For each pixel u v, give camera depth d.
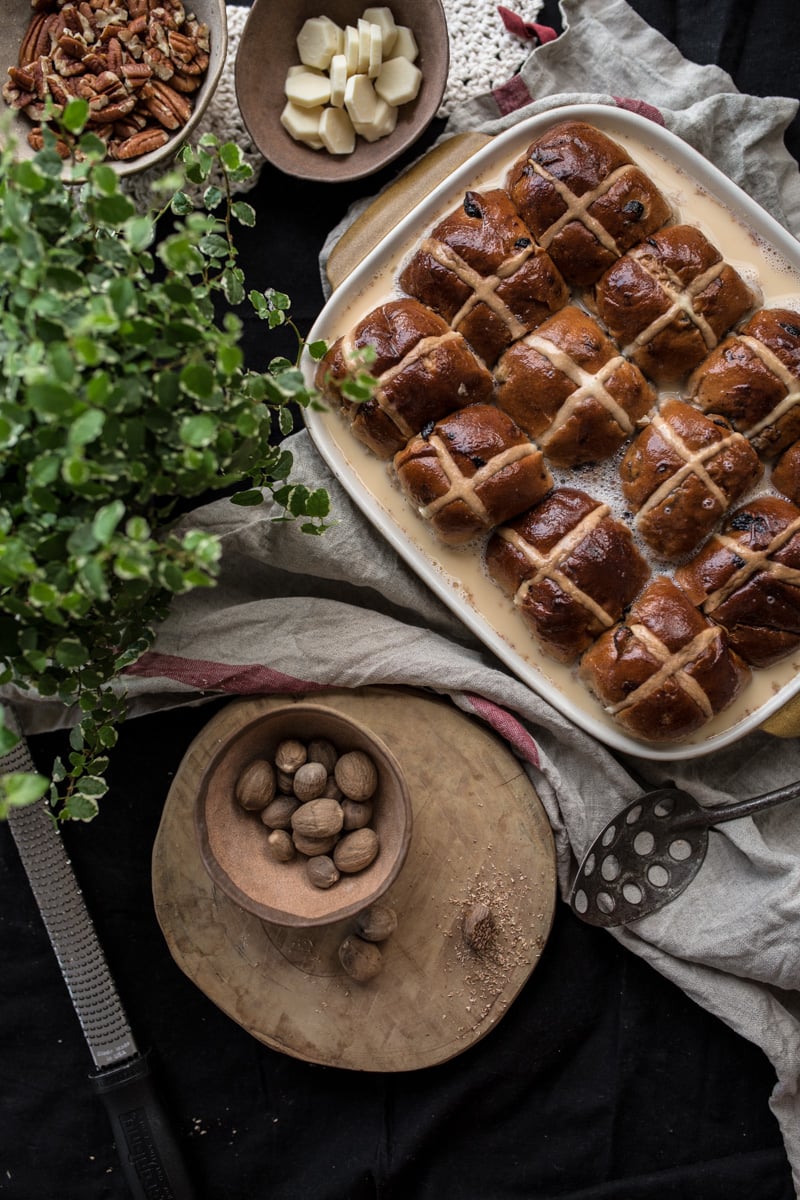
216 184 0.89
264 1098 0.90
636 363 0.83
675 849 0.86
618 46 0.89
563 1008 0.89
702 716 0.81
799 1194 0.85
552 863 0.85
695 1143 0.88
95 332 0.64
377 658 0.85
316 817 0.81
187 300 0.66
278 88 0.87
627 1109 0.88
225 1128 0.89
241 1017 0.86
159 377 0.65
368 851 0.82
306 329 0.90
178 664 0.86
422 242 0.83
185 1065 0.90
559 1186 0.88
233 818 0.83
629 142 0.84
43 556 0.66
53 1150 0.90
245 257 0.90
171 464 0.67
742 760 0.89
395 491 0.85
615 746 0.84
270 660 0.85
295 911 0.81
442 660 0.85
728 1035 0.88
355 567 0.87
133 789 0.90
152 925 0.90
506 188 0.84
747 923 0.84
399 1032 0.86
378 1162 0.88
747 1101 0.88
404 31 0.86
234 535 0.86
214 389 0.65
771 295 0.83
